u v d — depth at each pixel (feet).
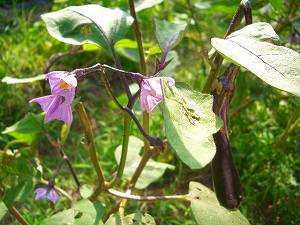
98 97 2.83
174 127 0.90
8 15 3.38
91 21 1.39
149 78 1.09
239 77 2.09
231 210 1.40
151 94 1.07
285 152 2.20
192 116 0.94
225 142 1.34
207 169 2.27
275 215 2.00
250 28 1.11
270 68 0.96
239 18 1.24
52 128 2.27
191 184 1.52
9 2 3.61
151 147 1.57
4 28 3.06
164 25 1.50
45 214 1.92
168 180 2.24
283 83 0.93
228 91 1.27
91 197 1.56
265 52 0.99
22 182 1.57
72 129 2.56
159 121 2.39
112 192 1.53
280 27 1.97
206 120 0.94
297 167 2.15
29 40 3.03
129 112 1.20
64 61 2.93
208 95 0.98
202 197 1.46
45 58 2.94
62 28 1.44
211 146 0.89
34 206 1.97
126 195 1.52
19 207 1.96
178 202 2.04
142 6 1.80
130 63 2.99
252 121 2.39
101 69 1.14
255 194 2.03
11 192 1.55
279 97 2.25
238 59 0.99
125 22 1.40
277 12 2.02
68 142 2.48
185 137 0.90
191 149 0.88
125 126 1.36
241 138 2.24
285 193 2.00
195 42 2.81
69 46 2.93
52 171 2.26
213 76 1.32
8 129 1.73
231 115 2.21
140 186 1.72
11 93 2.56
